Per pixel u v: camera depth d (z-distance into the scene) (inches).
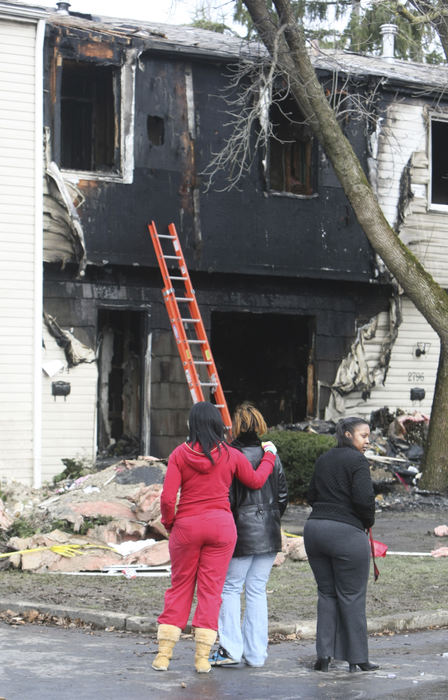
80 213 1753.2
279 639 837.2
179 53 1841.8
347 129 2049.7
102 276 1807.3
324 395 2064.5
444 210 2172.7
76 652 753.0
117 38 1798.7
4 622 872.9
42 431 1742.1
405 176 2122.3
